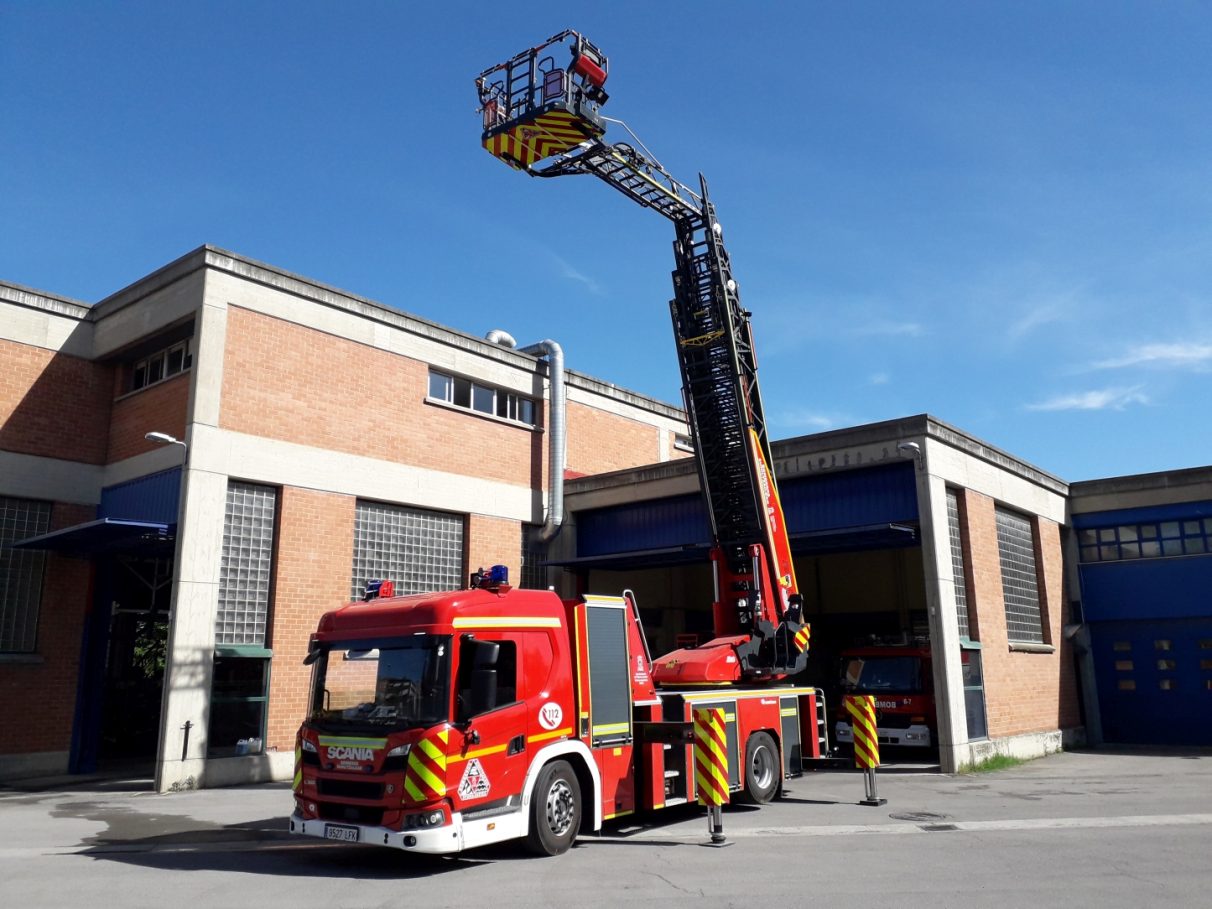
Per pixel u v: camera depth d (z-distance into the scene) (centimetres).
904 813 1170
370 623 911
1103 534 2325
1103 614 2280
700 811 1184
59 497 1753
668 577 2530
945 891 744
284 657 1636
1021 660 1992
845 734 1938
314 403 1755
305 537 1705
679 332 1481
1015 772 1670
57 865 895
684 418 2792
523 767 894
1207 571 2155
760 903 707
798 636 1417
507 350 2169
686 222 1491
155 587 1867
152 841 1036
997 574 1948
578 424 2389
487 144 1339
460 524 2025
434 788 809
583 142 1323
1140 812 1168
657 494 2112
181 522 1530
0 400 1702
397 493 1875
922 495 1720
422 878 816
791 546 1884
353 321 1850
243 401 1642
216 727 1534
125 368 1856
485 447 2091
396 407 1906
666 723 1044
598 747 988
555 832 917
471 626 880
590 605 1018
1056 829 1045
